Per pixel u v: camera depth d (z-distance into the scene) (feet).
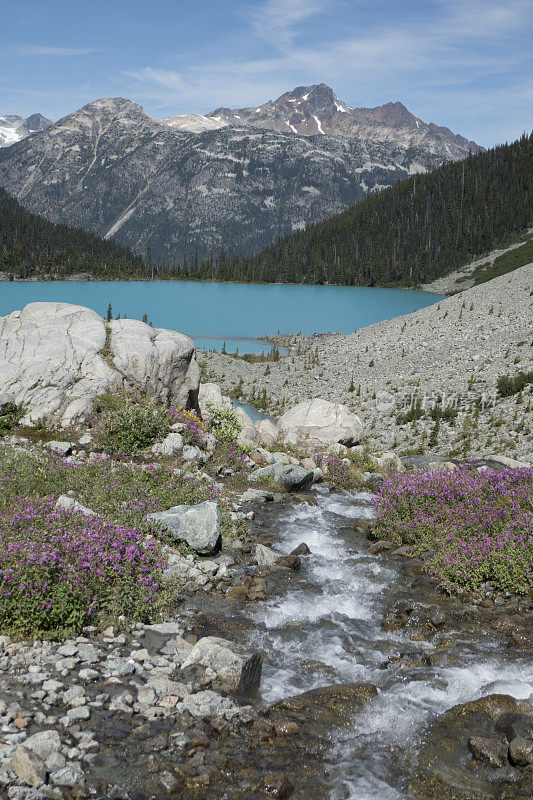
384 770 18.48
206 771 17.58
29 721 18.80
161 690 21.45
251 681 22.99
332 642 27.12
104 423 54.70
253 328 522.47
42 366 57.93
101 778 16.84
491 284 395.14
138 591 28.07
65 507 33.14
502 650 26.55
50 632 24.41
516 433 164.96
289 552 38.91
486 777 18.26
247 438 69.87
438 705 22.25
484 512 40.68
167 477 46.91
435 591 33.47
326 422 77.46
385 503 44.98
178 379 66.44
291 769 18.22
